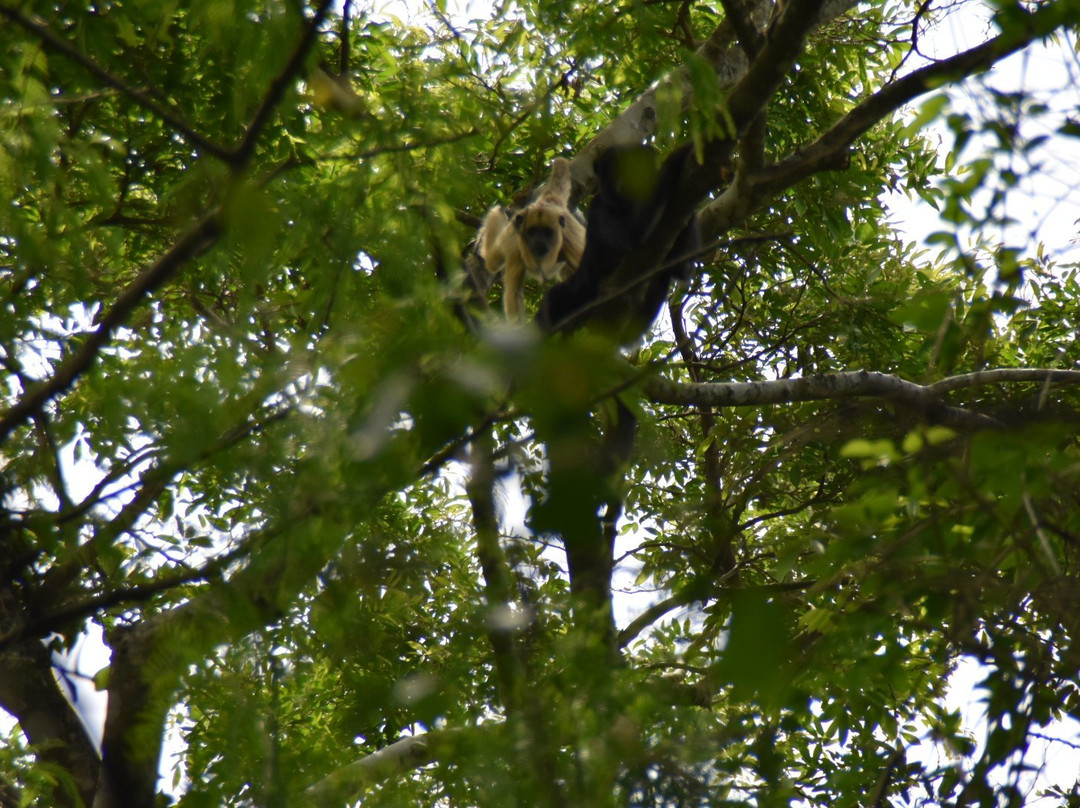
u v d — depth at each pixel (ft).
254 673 8.76
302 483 7.38
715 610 8.14
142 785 11.02
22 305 10.35
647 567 8.44
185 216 7.25
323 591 8.18
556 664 8.79
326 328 8.08
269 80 7.18
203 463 7.63
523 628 8.00
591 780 8.15
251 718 8.45
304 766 9.20
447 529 11.67
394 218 8.28
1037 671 9.86
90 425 10.12
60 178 9.06
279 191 8.41
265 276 7.56
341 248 7.86
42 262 9.19
